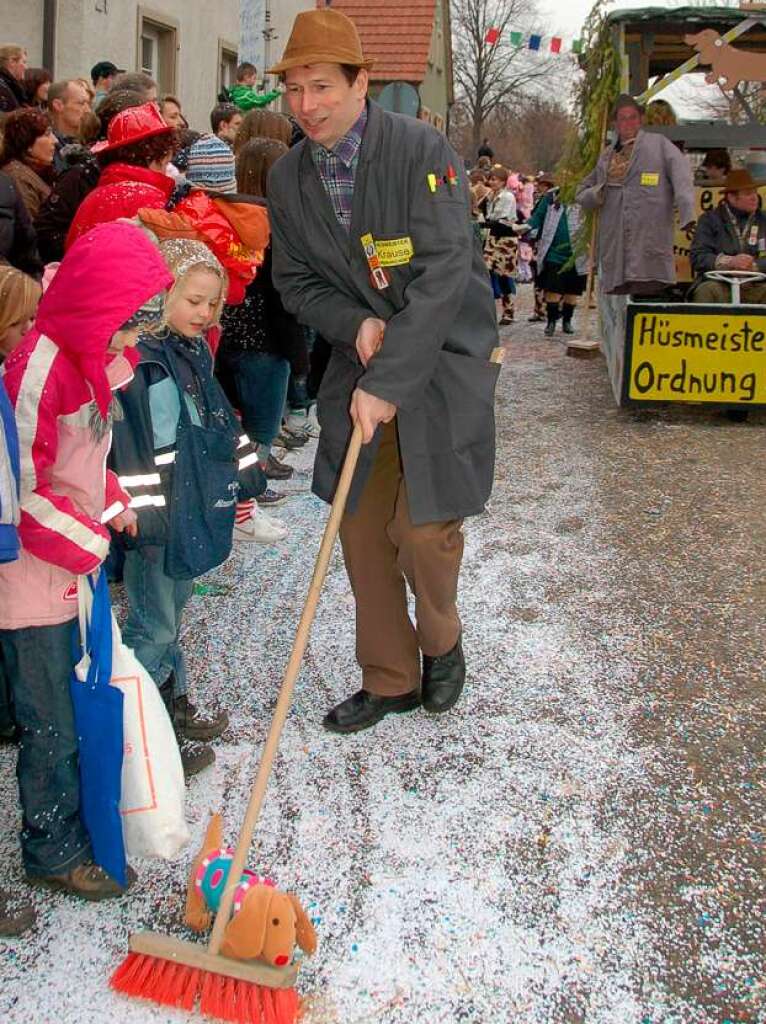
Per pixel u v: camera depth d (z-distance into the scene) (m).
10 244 4.28
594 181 7.49
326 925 2.35
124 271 2.11
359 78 2.64
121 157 3.76
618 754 3.03
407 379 2.63
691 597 4.09
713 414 6.97
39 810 2.37
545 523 4.93
